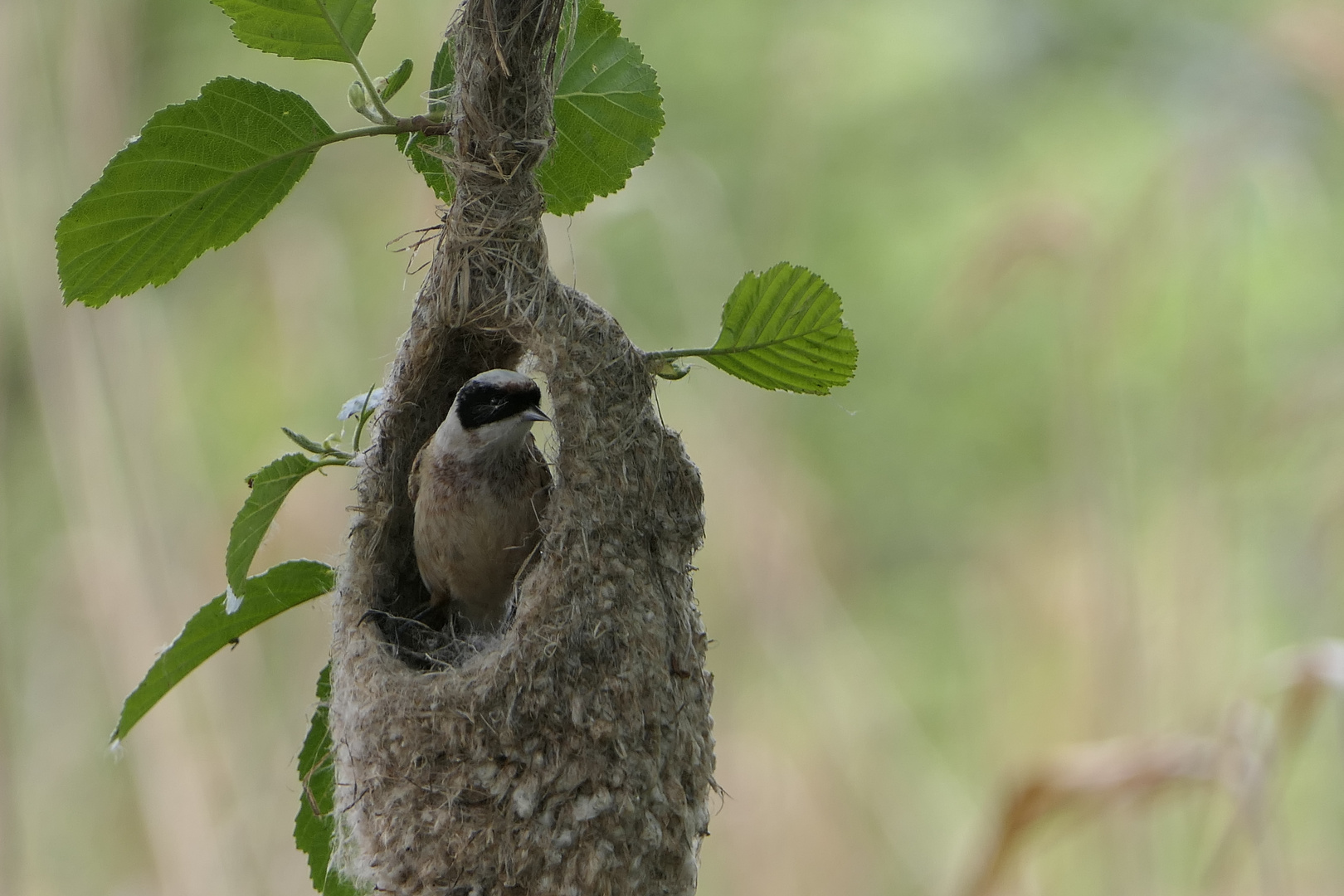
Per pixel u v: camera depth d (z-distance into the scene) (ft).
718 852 41.14
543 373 18.28
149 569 38.99
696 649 18.62
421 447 21.01
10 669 45.09
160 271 17.07
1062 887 37.06
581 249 39.29
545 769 17.02
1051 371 53.16
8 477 46.88
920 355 54.95
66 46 41.55
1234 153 41.78
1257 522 42.70
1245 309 43.29
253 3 15.53
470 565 20.70
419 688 17.66
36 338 40.11
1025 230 41.93
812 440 54.85
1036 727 39.29
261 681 40.98
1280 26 41.16
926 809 42.27
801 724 42.14
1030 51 56.65
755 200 50.49
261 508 18.16
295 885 38.09
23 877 42.27
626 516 18.12
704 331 41.50
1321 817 42.60
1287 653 28.48
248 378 47.19
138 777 38.52
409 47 47.44
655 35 57.98
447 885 16.88
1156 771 26.68
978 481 53.83
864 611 51.31
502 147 17.12
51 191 40.63
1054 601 40.70
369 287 44.75
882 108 56.95
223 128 15.99
